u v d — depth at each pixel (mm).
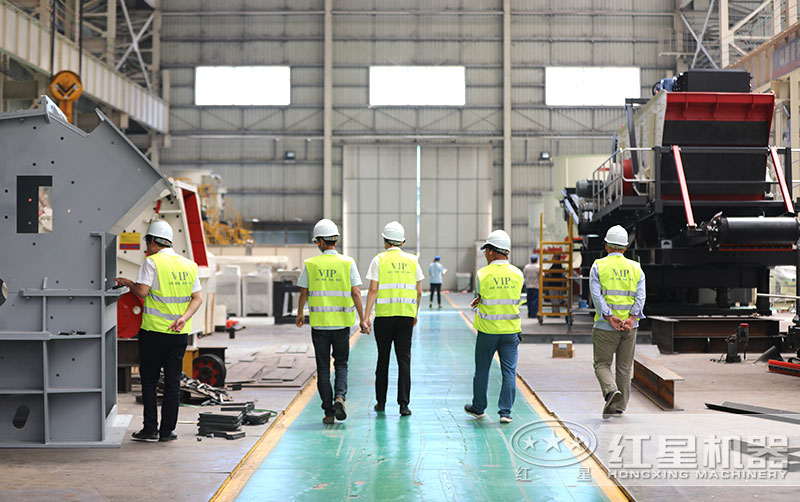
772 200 14234
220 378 9359
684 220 14586
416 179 39531
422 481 5480
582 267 19641
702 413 7867
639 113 15539
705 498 5004
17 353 6277
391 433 7070
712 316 13750
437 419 7734
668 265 14062
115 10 34875
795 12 22875
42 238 6234
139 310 8945
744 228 11953
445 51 38781
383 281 7957
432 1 38531
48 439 6277
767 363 11711
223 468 5695
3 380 6277
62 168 6227
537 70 38656
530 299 20234
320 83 38750
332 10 38469
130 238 9750
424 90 38969
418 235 39625
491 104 38969
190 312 6582
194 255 11016
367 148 39375
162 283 6523
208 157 39094
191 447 6371
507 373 7531
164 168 39031
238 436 6707
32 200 6297
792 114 22562
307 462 6020
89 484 5273
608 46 38469
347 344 7754
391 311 7930
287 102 38781
